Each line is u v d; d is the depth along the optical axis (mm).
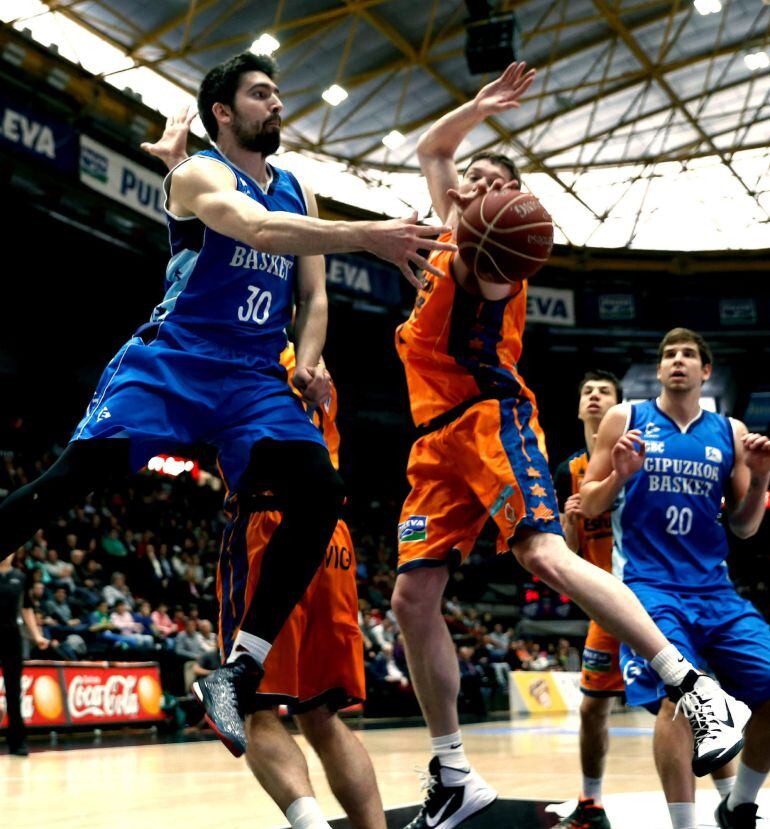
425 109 20844
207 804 4352
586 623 23750
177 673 11508
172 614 13547
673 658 2537
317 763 6691
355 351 24141
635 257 26922
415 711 15000
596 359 26812
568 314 26266
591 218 26375
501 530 2816
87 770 6082
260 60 2562
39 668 9148
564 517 3760
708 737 2418
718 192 25781
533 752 7582
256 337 2475
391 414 27219
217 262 2395
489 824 3586
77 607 11750
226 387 2396
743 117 22828
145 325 2469
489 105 3225
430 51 18625
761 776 3006
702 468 3244
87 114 17172
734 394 29125
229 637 2451
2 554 2182
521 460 2857
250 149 2531
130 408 2275
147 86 18500
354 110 20391
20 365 20047
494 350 3004
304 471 2314
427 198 24172
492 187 2756
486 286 2898
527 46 19094
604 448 3377
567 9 18188
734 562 25922
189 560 16312
